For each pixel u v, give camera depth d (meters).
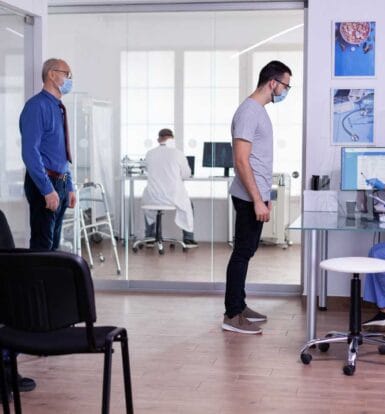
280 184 6.81
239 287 5.49
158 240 7.03
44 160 5.12
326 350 4.93
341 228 4.75
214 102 6.92
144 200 7.03
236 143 5.32
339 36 6.30
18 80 6.12
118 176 7.04
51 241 5.19
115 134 7.04
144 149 7.01
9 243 3.87
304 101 6.70
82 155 7.05
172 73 6.94
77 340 3.26
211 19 6.86
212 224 6.97
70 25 7.00
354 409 3.89
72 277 3.04
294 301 6.59
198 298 6.69
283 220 6.81
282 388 4.22
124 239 7.06
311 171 6.38
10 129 6.04
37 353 3.21
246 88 6.88
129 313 6.10
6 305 3.10
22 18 6.14
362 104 6.30
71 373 4.49
